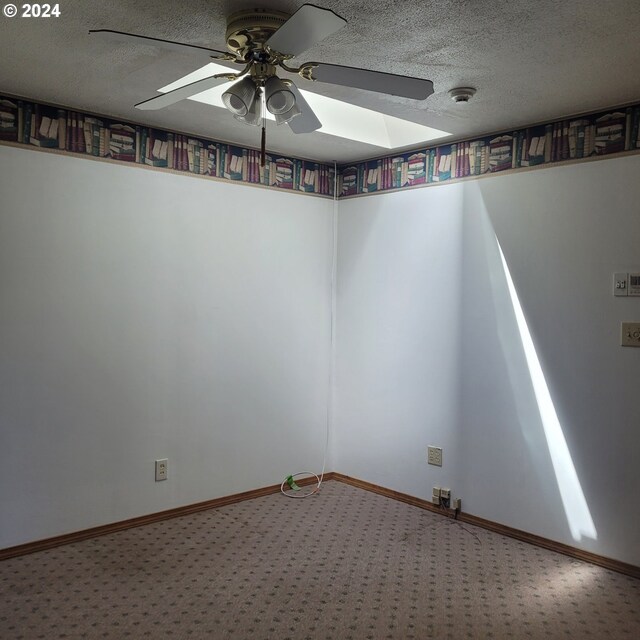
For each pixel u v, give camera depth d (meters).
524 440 3.29
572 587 2.77
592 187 3.01
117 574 2.81
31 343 2.98
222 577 2.80
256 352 3.87
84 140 3.12
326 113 3.51
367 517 3.58
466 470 3.54
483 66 2.45
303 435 4.14
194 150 3.53
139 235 3.33
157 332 3.42
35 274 2.98
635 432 2.88
